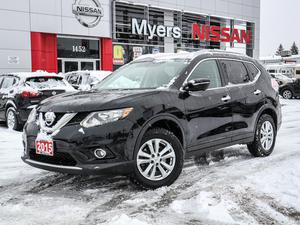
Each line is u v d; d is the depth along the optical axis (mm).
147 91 4723
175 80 5020
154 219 3729
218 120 5371
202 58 5508
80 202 4230
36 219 3756
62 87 9852
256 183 4820
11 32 17453
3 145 7598
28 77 9617
